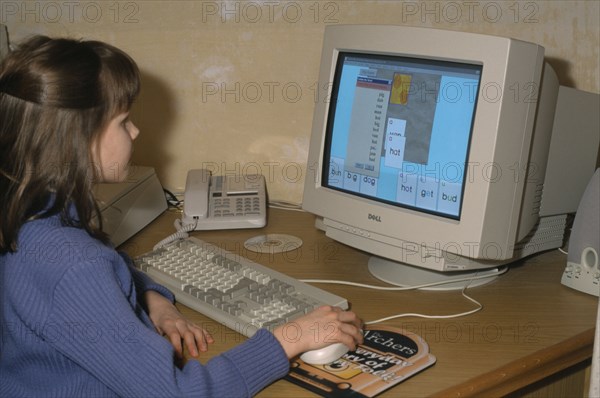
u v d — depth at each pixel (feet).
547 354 3.67
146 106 5.91
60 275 3.10
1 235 3.21
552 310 4.16
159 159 6.04
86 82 3.26
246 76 5.82
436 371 3.50
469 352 3.68
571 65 5.41
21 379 3.40
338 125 4.80
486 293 4.40
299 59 5.73
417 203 4.38
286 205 5.97
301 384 3.39
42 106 3.20
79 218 3.35
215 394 3.18
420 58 4.29
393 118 4.44
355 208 4.66
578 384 4.84
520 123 3.99
